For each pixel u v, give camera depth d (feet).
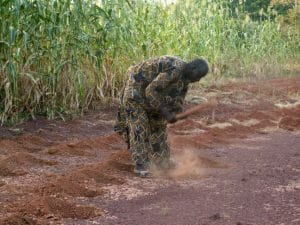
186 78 18.06
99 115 31.14
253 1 91.15
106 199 15.61
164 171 19.34
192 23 45.06
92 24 30.91
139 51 34.88
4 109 26.45
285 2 87.20
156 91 17.63
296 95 46.16
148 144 18.83
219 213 14.37
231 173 19.20
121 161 20.75
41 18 26.71
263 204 15.31
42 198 14.61
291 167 20.26
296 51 68.85
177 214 14.30
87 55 30.63
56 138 25.23
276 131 29.25
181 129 29.01
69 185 16.25
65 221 13.56
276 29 61.05
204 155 22.50
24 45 26.07
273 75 60.75
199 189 16.92
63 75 29.32
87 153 22.07
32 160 19.88
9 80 26.07
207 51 48.11
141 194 16.21
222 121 31.71
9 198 15.10
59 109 29.99
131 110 18.54
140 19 35.73
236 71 57.21
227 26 53.67
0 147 22.13
